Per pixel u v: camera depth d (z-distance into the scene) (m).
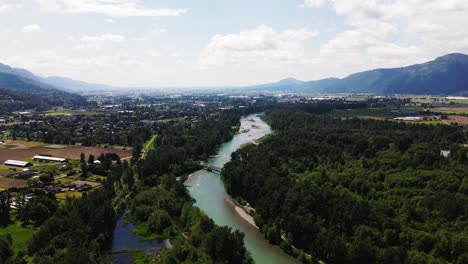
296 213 179.38
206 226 174.88
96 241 167.12
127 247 173.00
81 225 167.12
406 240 158.12
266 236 181.75
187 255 156.75
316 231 167.50
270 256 164.50
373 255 146.50
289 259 161.88
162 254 163.00
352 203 180.00
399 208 184.12
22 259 147.50
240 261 154.62
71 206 185.75
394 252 142.12
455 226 162.62
